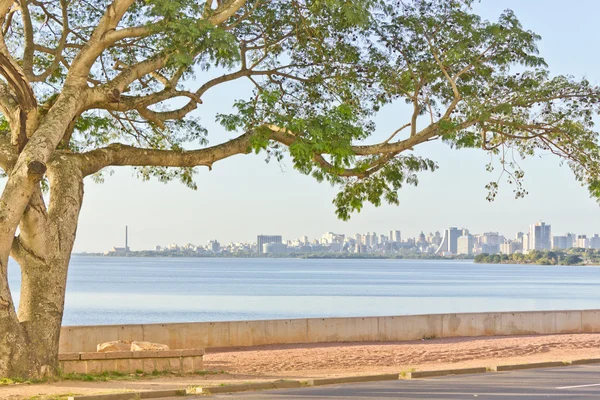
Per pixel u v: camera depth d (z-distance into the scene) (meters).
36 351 15.77
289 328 25.17
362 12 17.80
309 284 128.00
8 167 16.41
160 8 16.03
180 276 169.75
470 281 152.75
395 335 26.39
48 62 20.94
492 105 20.67
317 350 23.08
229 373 17.97
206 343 23.94
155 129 22.05
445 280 157.38
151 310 66.38
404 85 21.02
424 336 26.83
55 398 13.19
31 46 18.62
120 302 77.44
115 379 16.16
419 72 21.06
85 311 65.19
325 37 20.56
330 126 17.56
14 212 15.24
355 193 22.06
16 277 151.38
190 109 19.45
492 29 20.39
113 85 17.28
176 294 93.88
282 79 21.16
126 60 21.34
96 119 20.88
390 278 165.88
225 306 71.94
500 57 20.92
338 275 184.25
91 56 16.80
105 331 22.84
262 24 20.72
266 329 24.83
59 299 16.27
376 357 21.41
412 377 17.75
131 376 16.62
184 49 16.50
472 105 20.11
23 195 15.30
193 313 63.38
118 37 16.81
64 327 22.36
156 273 195.50
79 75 16.81
